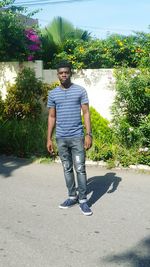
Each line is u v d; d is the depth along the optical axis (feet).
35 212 14.23
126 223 13.20
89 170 19.80
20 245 11.61
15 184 17.56
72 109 14.01
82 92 14.06
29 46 26.99
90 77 25.29
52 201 15.35
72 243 11.74
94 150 20.88
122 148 20.80
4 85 26.81
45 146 22.33
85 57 26.76
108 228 12.79
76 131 14.11
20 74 25.76
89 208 14.07
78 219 13.56
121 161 20.12
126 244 11.68
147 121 20.98
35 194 16.19
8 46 26.35
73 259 10.78
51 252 11.18
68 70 13.97
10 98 25.38
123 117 21.77
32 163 21.39
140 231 12.58
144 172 19.34
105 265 10.49
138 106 21.38
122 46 26.55
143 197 15.80
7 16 26.08
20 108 25.21
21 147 22.90
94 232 12.49
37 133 22.99
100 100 25.16
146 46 25.89
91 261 10.69
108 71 24.79
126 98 21.42
